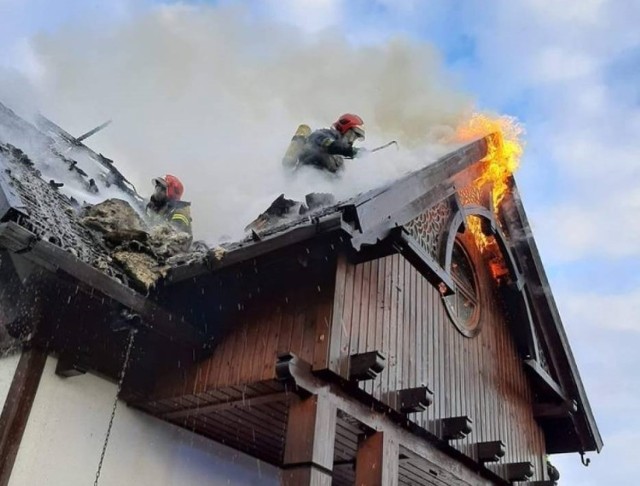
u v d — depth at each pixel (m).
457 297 8.72
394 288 6.94
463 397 7.84
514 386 9.40
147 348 6.49
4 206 4.95
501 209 9.70
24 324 5.80
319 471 5.11
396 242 5.87
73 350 5.97
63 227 5.78
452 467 7.29
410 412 6.25
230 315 6.28
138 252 6.15
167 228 6.82
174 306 6.16
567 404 9.77
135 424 6.54
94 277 5.35
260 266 5.70
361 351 5.95
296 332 5.74
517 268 9.59
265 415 6.39
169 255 6.35
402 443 6.43
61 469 5.81
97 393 6.27
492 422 8.41
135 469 6.42
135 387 6.40
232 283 6.20
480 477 7.82
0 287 5.69
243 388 5.79
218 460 7.36
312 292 5.89
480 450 7.62
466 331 8.41
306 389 5.33
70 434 5.95
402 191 6.33
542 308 9.85
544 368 9.91
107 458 6.20
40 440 5.71
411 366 6.84
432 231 7.29
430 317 7.61
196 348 6.18
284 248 5.44
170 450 6.82
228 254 5.67
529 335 9.65
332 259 5.93
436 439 6.90
